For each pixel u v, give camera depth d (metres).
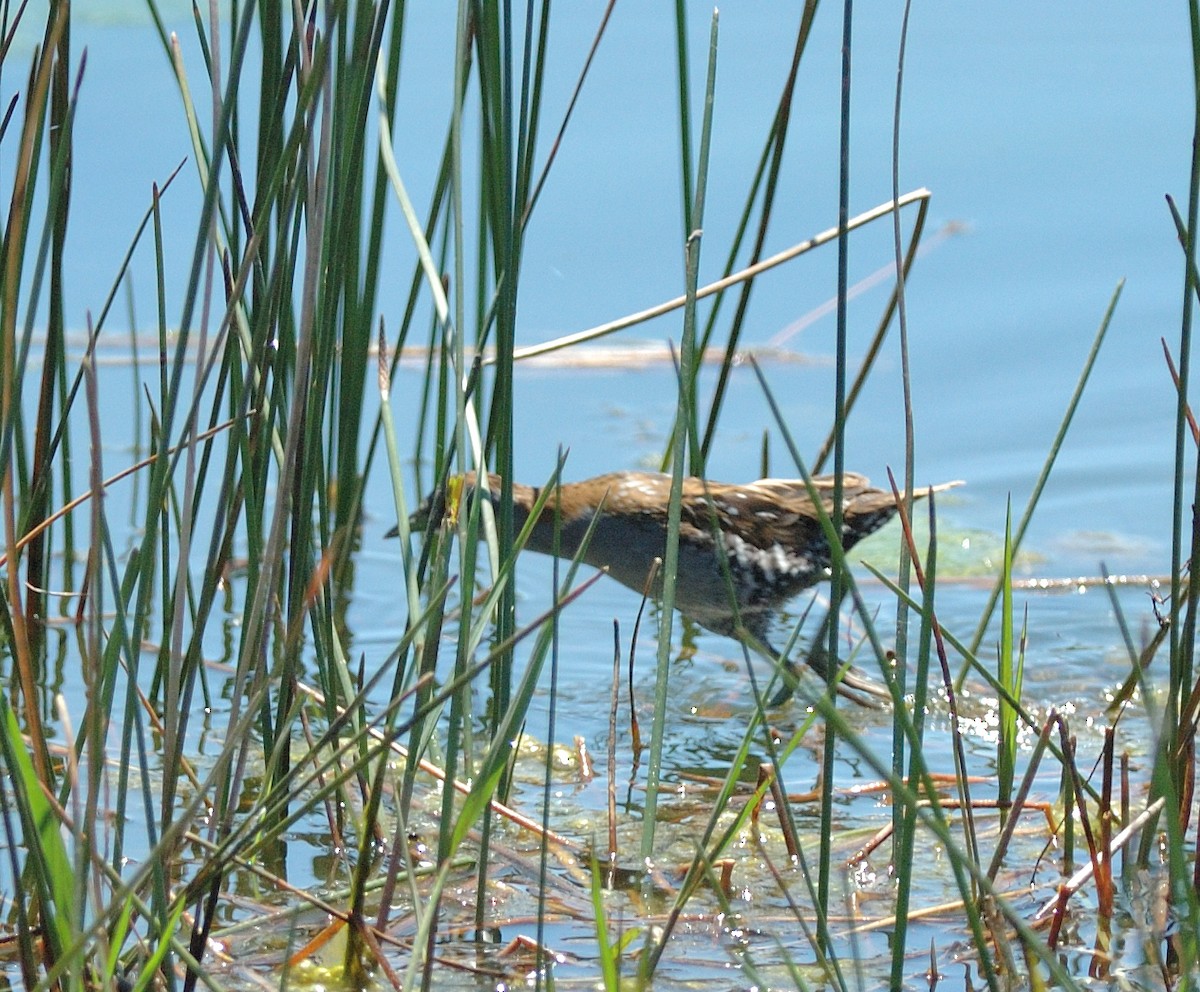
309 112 6.52
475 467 7.84
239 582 13.12
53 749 10.04
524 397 16.38
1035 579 13.63
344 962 7.65
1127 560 13.90
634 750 10.23
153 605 12.70
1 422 6.50
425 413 12.41
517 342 16.61
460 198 7.57
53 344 9.36
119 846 6.57
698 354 9.88
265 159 7.96
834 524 7.00
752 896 8.56
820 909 6.75
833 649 7.12
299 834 9.23
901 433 15.74
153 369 15.88
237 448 7.10
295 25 7.29
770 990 7.49
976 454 15.55
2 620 8.16
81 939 5.53
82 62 6.23
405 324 10.12
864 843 9.23
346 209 7.86
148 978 6.04
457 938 8.00
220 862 6.59
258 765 10.07
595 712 11.50
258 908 8.23
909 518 7.54
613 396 16.52
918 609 7.32
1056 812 9.32
